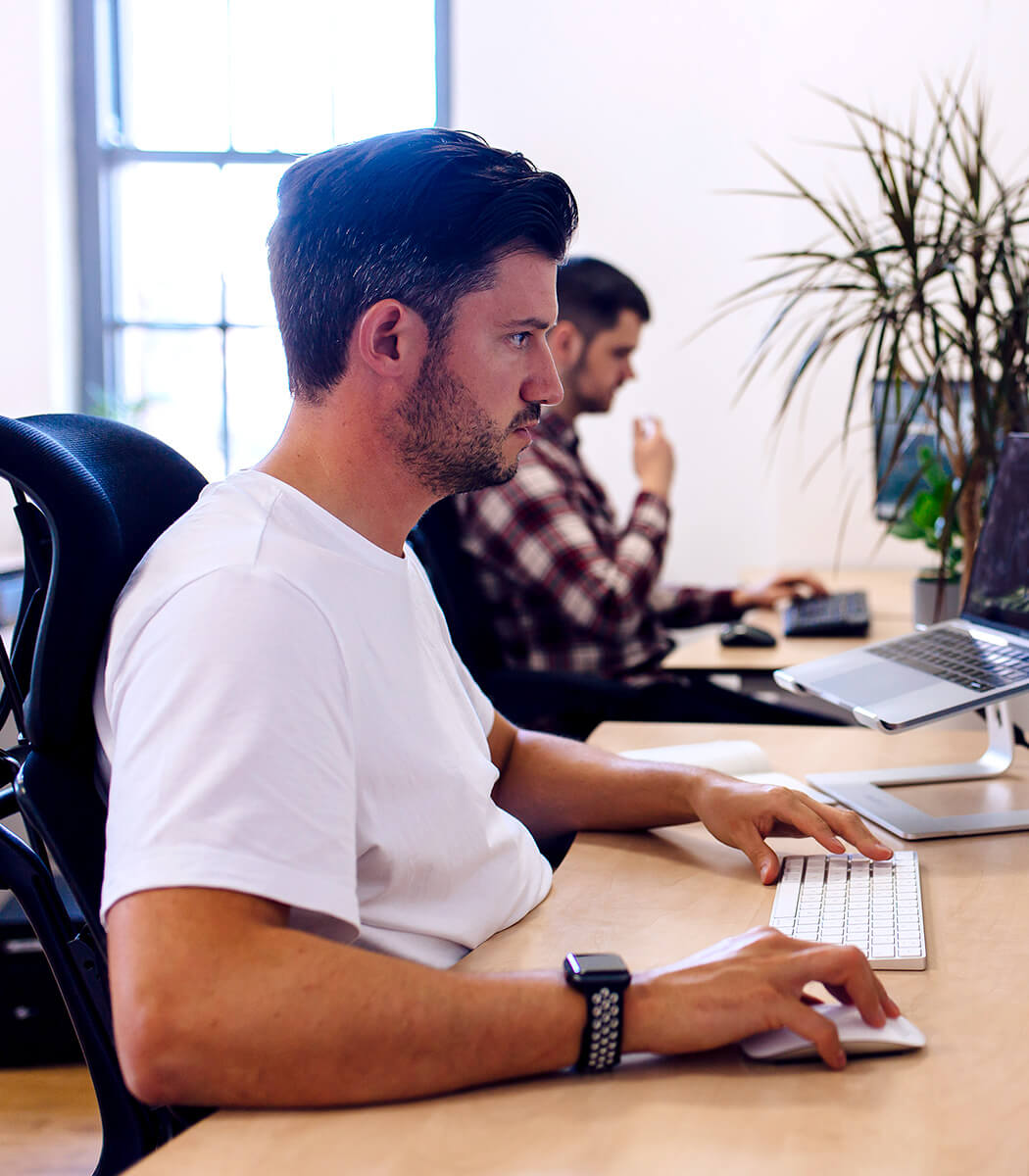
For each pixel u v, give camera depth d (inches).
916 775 52.3
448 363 32.2
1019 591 52.7
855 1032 28.2
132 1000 24.5
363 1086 25.2
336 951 26.0
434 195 31.5
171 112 169.9
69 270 169.9
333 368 32.6
